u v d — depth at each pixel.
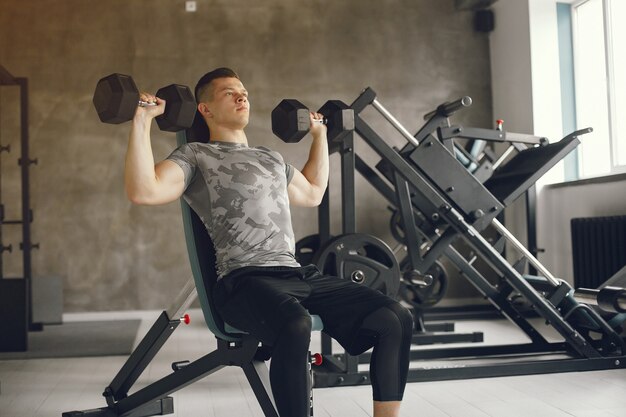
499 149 6.19
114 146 5.85
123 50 5.88
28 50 5.78
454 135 3.55
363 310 1.98
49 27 5.81
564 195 5.32
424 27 6.27
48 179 5.78
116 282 5.84
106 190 5.84
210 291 2.14
